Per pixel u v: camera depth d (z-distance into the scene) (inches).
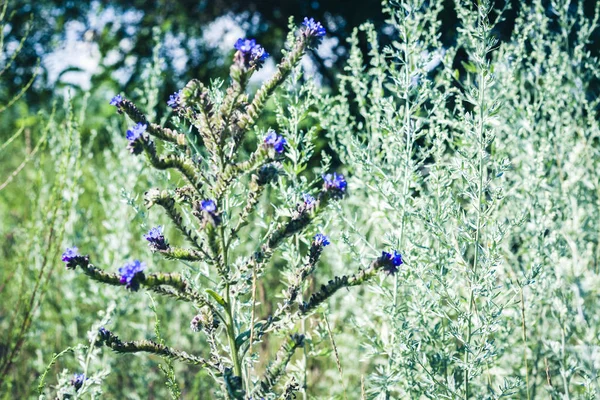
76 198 159.5
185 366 163.9
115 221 163.8
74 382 85.7
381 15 324.5
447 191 109.2
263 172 79.4
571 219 122.2
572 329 106.9
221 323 92.7
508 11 222.2
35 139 237.9
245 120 80.6
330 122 136.8
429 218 104.5
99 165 221.8
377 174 115.1
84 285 174.2
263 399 80.7
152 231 81.0
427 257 106.7
